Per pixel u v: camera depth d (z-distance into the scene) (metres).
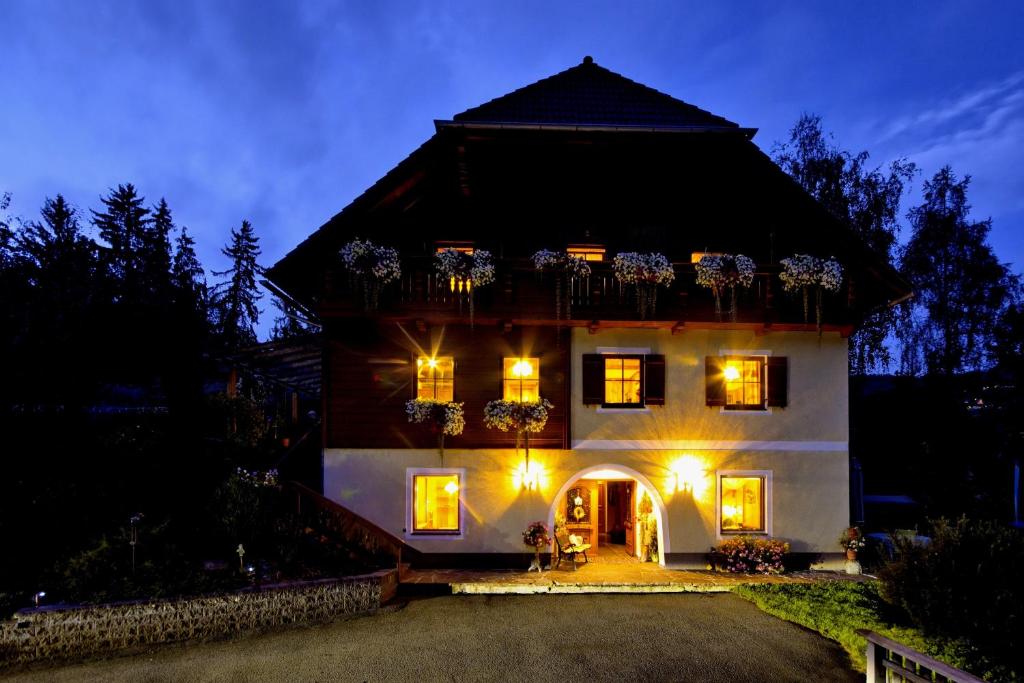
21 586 9.09
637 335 12.48
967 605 7.39
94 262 14.59
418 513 12.18
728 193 13.00
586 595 10.74
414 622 9.35
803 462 12.41
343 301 11.77
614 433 12.29
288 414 17.95
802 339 12.64
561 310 11.95
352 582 9.73
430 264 11.88
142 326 14.17
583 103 13.44
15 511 10.40
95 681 7.62
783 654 8.13
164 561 9.75
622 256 11.76
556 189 12.88
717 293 11.81
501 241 12.70
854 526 12.58
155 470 12.08
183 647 8.63
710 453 12.36
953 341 20.42
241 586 9.35
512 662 7.91
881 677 6.21
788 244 12.89
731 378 12.68
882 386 19.50
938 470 16.80
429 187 12.74
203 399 14.70
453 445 12.14
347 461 12.08
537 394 12.32
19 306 12.69
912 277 21.03
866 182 19.45
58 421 12.88
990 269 20.02
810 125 20.08
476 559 12.00
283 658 8.12
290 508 11.23
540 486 12.16
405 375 12.27
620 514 14.56
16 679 7.82
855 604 9.71
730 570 11.77
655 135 12.43
